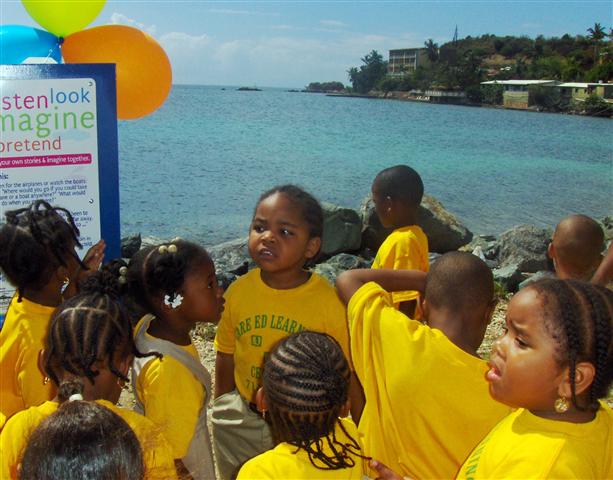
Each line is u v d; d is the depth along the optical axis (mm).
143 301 2674
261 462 1916
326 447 1899
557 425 1704
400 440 2219
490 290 2326
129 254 10891
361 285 2564
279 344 1974
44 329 2701
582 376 1659
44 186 3609
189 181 23031
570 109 116312
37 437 1613
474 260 2342
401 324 2248
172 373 2494
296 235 2838
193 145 35281
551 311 1688
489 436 1873
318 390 1845
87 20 4145
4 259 2688
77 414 1642
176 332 2709
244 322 2971
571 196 25312
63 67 3557
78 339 2090
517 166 35344
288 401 1855
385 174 4160
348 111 95938
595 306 1685
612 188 27953
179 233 15133
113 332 2146
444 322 2303
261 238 2848
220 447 3084
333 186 24359
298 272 2984
